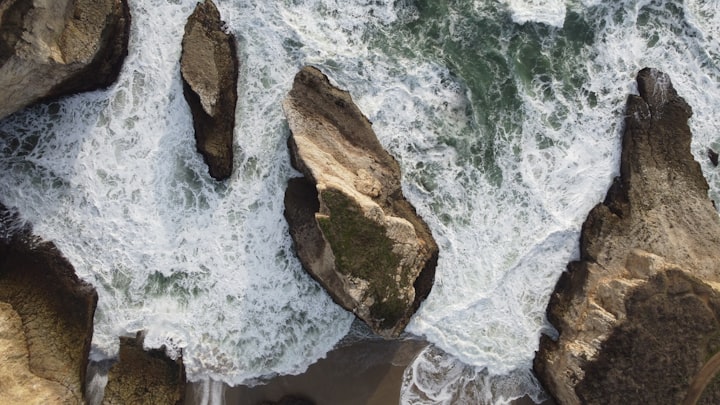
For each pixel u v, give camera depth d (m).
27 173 11.99
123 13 11.74
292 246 11.98
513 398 12.16
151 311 11.83
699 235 11.84
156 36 12.06
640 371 11.00
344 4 12.32
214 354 11.80
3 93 10.84
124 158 12.06
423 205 12.18
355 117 11.72
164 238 11.98
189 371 11.76
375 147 11.77
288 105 11.53
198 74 11.55
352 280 10.77
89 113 12.09
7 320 11.14
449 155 12.30
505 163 12.32
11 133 12.02
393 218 11.24
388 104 12.24
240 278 11.96
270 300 11.95
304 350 11.87
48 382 11.03
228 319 11.89
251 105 12.12
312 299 11.97
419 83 12.33
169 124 12.06
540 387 12.18
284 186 12.09
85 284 11.79
